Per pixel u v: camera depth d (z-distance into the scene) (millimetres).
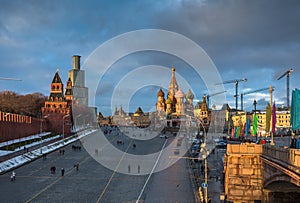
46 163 88750
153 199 52656
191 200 51500
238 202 44188
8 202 50438
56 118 173750
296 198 40969
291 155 29641
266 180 40156
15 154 94312
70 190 58812
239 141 111312
